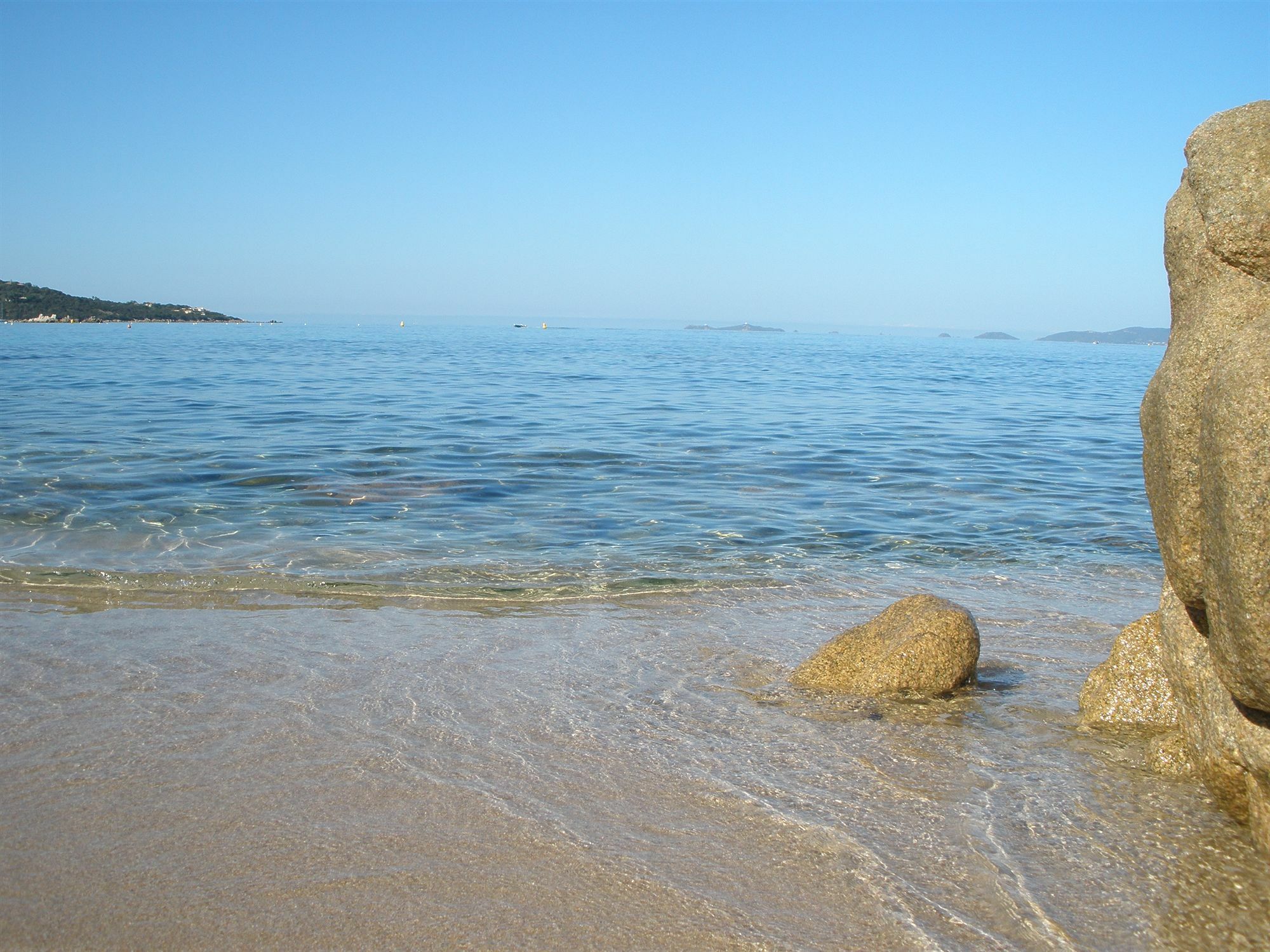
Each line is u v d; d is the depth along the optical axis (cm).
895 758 551
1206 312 421
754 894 409
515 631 781
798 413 2600
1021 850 448
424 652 721
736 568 1006
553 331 19075
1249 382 358
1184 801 495
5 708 591
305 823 460
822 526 1211
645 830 461
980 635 796
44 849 431
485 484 1421
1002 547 1117
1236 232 413
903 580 973
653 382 3703
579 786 507
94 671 658
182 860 425
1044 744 575
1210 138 436
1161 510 442
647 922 388
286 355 5188
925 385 4041
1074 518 1280
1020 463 1752
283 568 952
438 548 1053
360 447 1722
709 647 754
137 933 373
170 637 740
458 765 527
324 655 707
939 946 375
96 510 1171
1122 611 872
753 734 584
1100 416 2719
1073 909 402
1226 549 369
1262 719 422
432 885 410
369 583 909
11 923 377
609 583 938
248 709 599
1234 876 425
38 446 1623
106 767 513
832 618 843
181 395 2639
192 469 1443
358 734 565
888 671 662
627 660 719
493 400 2733
